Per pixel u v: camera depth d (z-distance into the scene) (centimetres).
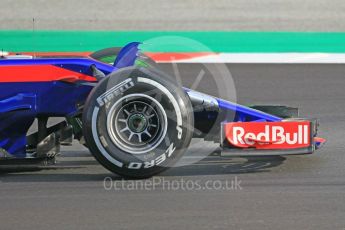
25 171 1928
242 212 1520
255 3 6081
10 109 1812
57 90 1833
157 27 5372
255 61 4038
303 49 4447
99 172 1902
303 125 1808
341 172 1872
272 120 1912
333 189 1703
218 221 1459
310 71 3700
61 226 1434
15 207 1568
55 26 5334
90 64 1838
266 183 1756
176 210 1534
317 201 1602
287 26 5341
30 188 1731
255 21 5506
